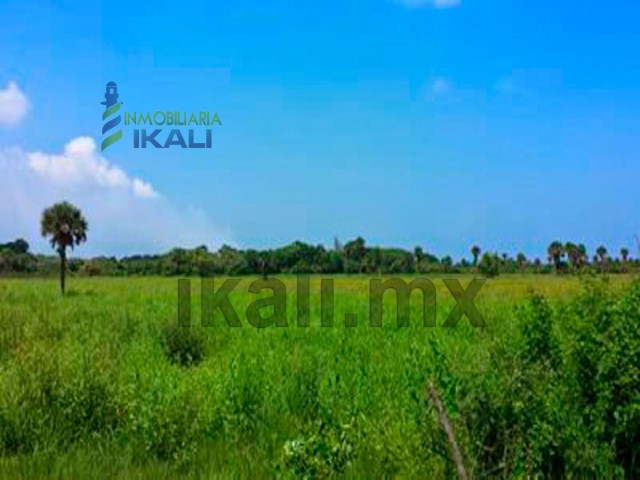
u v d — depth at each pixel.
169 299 31.20
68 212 37.47
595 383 7.91
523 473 7.43
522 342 9.08
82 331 18.08
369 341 16.78
